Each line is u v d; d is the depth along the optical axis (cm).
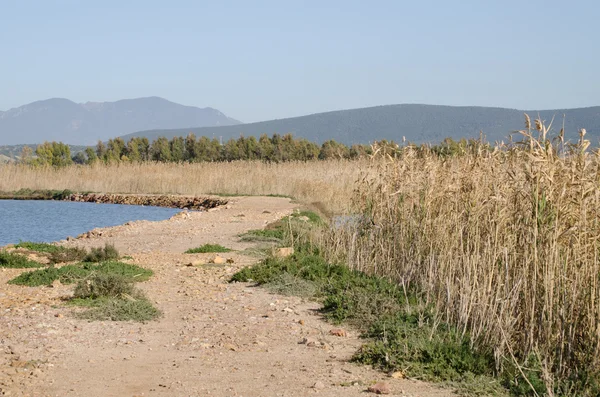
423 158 1404
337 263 1409
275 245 1842
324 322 1059
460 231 1072
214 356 873
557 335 812
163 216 3528
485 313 906
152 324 1048
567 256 846
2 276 1430
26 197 4672
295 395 718
